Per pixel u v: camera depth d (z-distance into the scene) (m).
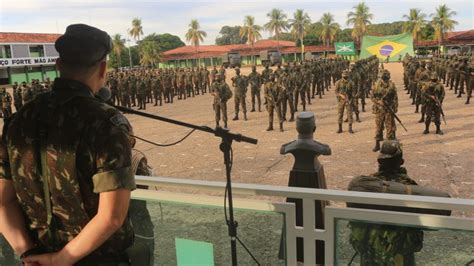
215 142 10.80
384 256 1.83
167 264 2.24
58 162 1.32
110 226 1.29
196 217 2.12
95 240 1.30
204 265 2.17
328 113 14.88
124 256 1.52
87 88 1.39
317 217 1.96
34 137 1.35
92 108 1.33
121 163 1.29
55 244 1.42
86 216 1.36
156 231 2.22
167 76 22.19
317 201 1.96
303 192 1.89
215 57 76.19
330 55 78.00
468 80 15.40
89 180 1.33
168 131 12.92
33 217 1.43
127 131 1.36
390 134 8.84
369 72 18.23
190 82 25.09
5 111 18.89
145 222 2.23
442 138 9.71
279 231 1.97
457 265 1.70
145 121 15.40
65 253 1.33
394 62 56.88
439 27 68.12
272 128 12.28
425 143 9.30
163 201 2.16
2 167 1.44
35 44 54.19
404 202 1.71
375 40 58.00
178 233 2.17
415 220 1.72
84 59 1.34
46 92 1.42
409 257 1.80
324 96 20.69
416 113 13.84
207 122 14.52
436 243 1.73
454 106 15.05
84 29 1.37
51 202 1.37
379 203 1.76
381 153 2.93
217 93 12.88
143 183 2.22
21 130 1.38
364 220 1.81
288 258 1.97
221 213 2.06
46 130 1.34
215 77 13.06
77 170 1.31
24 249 1.44
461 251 1.68
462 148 8.60
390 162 2.89
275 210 1.95
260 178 7.30
